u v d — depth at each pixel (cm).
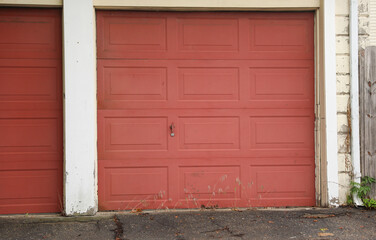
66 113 469
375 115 509
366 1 510
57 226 441
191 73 507
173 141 503
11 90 484
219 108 508
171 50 505
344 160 502
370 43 514
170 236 410
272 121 511
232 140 509
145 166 500
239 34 511
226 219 459
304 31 513
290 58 513
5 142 482
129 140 498
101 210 494
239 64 510
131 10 500
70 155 470
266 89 511
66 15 471
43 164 486
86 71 472
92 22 476
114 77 497
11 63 484
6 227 438
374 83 509
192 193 505
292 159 511
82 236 412
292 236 407
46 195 486
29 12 486
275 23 512
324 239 399
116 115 497
